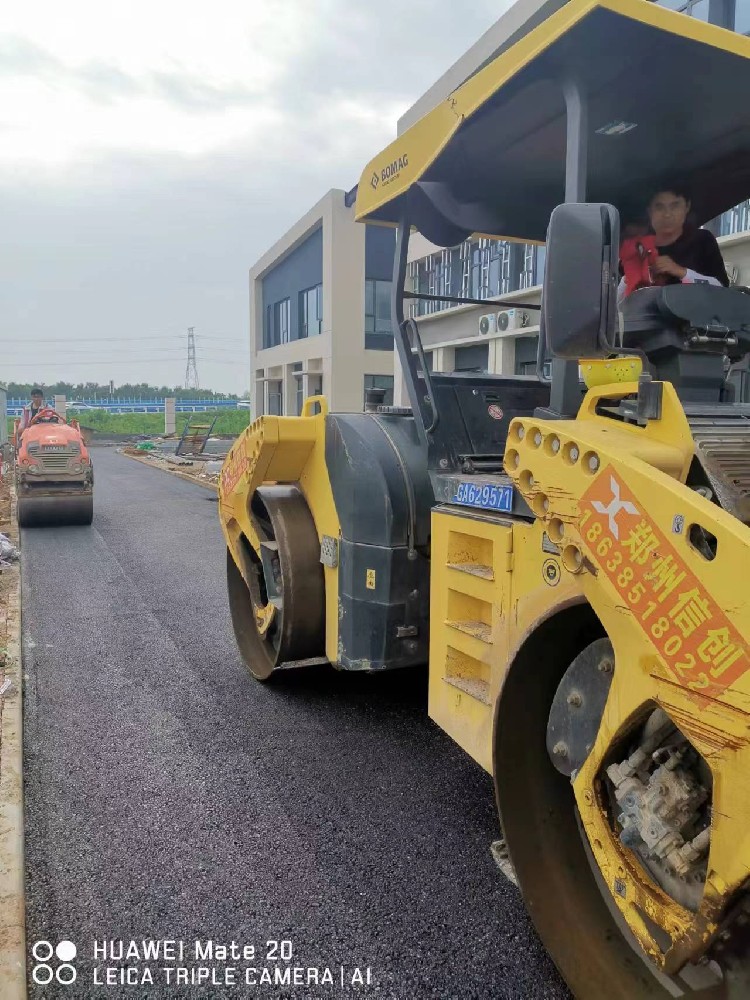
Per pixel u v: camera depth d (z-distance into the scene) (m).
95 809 3.32
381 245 25.30
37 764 3.73
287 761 3.77
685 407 2.41
